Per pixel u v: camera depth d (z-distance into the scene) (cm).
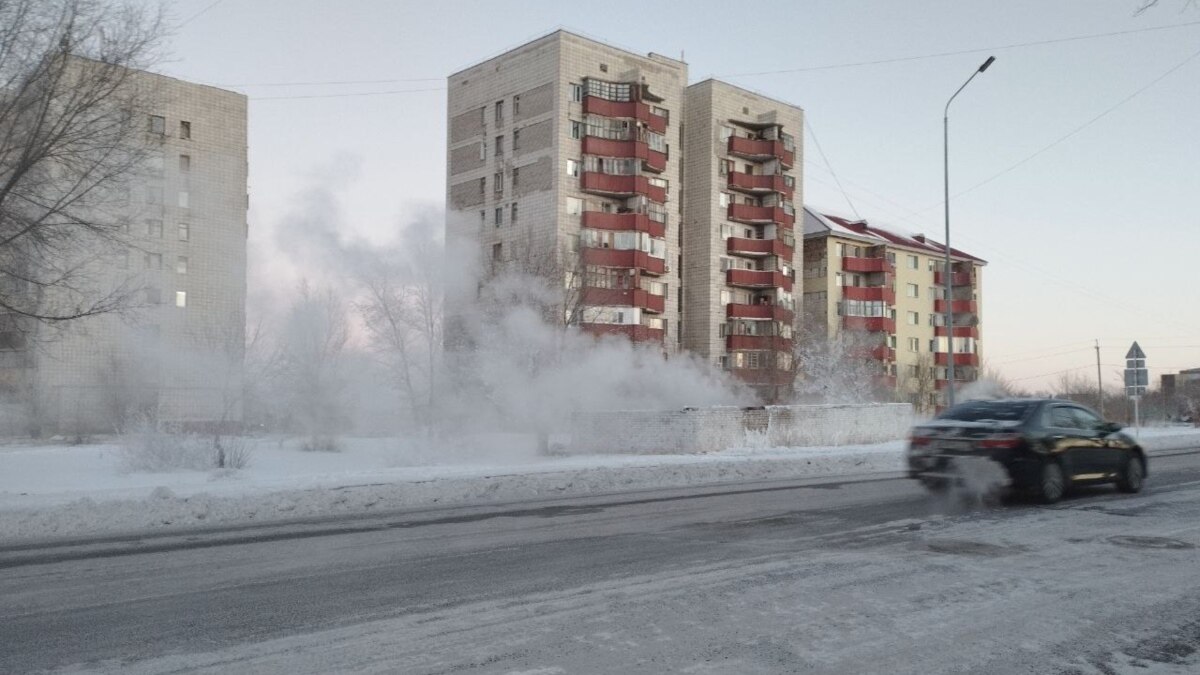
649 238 5122
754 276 5841
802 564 761
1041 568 742
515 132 5122
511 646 514
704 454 2250
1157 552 819
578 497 1355
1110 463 1299
